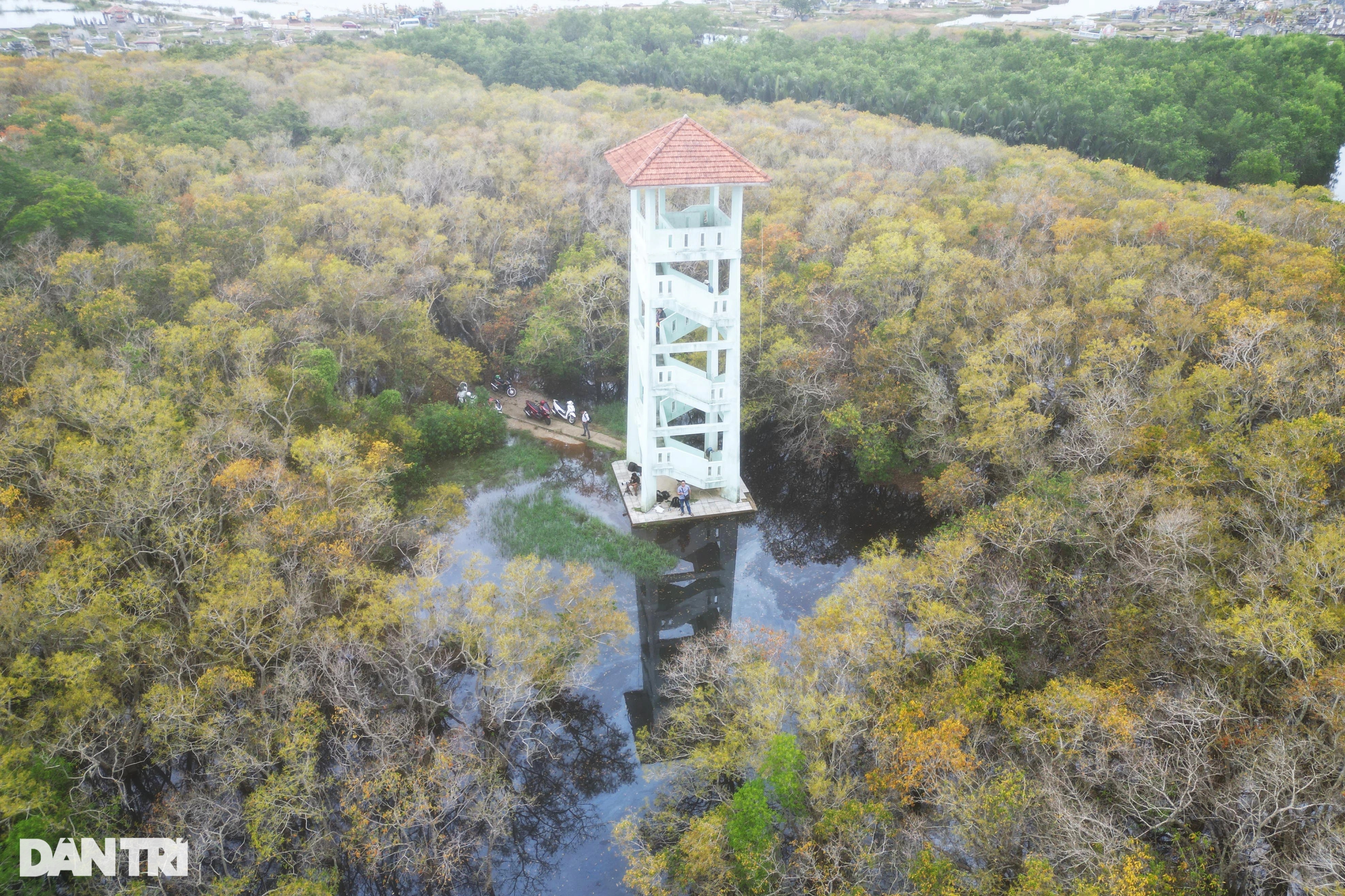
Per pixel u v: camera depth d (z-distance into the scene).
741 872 28.44
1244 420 42.41
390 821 31.33
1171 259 55.53
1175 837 28.86
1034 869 25.05
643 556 46.66
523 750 36.56
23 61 101.06
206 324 49.31
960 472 45.53
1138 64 127.06
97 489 38.03
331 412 49.62
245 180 72.62
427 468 52.22
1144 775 28.33
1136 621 34.47
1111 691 31.23
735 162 40.19
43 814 28.61
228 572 35.84
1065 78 118.44
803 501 52.84
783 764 29.16
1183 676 32.84
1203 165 100.19
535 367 63.53
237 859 31.47
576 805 34.41
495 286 65.44
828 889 26.83
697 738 34.28
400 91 105.31
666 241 41.62
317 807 31.45
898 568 37.22
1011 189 72.12
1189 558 35.62
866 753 33.00
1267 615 30.38
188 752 35.41
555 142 84.69
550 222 70.62
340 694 33.88
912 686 34.56
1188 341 47.50
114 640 33.53
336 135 86.88
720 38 172.88
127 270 54.59
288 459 46.38
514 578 37.44
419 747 33.25
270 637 35.34
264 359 50.75
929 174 79.00
